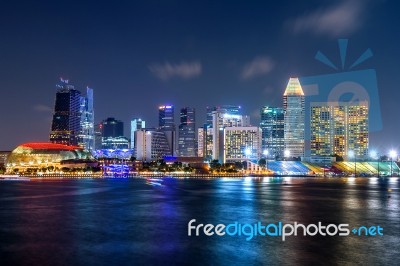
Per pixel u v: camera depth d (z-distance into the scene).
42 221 82.06
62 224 78.25
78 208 103.19
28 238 65.06
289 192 158.50
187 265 49.94
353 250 56.62
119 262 51.22
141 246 59.25
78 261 51.72
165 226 75.69
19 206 107.69
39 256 54.00
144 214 91.62
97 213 93.50
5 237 65.88
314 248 57.91
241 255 54.25
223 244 60.38
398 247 58.38
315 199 127.94
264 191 163.75
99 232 69.94
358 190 175.50
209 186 198.50
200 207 104.69
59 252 55.97
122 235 67.19
